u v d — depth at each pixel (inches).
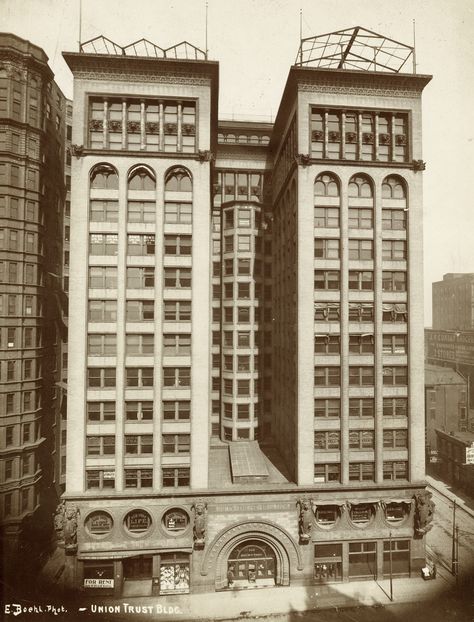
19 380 1547.7
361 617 1246.3
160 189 1413.6
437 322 3836.1
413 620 1229.1
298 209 1437.0
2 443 1498.5
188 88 1434.5
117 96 1413.6
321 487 1392.7
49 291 1745.8
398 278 1460.4
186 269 1424.7
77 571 1341.0
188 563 1381.6
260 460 1596.9
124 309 1389.0
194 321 1409.9
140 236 1416.1
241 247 1923.0
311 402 1413.6
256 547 1433.3
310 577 1385.3
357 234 1449.3
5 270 1518.2
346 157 1470.2
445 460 2397.9
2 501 1493.6
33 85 1584.6
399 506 1429.6
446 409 2546.8
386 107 1471.5
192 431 1396.4
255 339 1930.4
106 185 1416.1
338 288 1444.4
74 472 1357.0
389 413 1439.5
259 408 1939.0
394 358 1443.2
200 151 1425.9
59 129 1833.2
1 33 1504.7
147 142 1439.5
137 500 1360.7
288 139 1673.2
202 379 1403.8
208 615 1263.5
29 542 1536.7
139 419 1393.9
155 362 1393.9
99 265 1393.9
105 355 1385.3
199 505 1350.9
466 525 1841.8
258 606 1296.8
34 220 1596.9
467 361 3085.6
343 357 1422.2
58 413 1835.6
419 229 1459.2
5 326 1517.0
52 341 1786.4
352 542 1402.6
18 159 1549.0
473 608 1278.3
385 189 1475.1
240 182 2062.0
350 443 1427.2
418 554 1416.1
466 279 3459.6
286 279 1680.6
